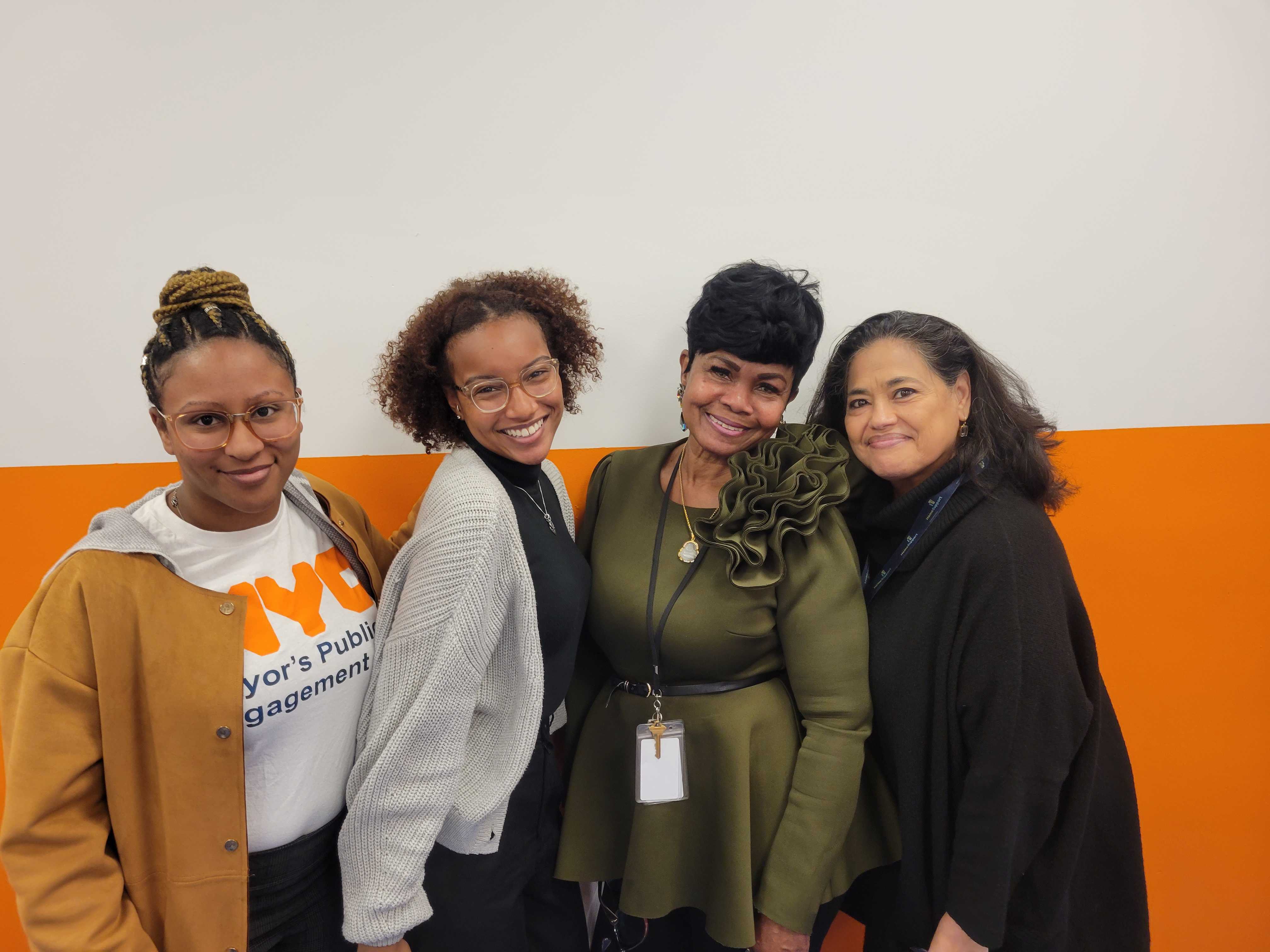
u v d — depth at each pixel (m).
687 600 1.10
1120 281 1.38
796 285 1.06
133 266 1.23
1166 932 1.58
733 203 1.31
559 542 1.09
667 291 1.33
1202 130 1.34
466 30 1.22
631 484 1.24
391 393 1.01
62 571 0.80
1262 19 1.31
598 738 1.22
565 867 1.19
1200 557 1.48
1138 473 1.45
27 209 1.21
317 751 0.93
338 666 0.94
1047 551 1.00
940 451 1.05
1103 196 1.34
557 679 1.08
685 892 1.13
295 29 1.19
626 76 1.26
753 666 1.15
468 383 0.94
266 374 0.79
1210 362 1.41
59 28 1.16
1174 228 1.36
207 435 0.77
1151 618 1.50
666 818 1.12
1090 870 1.14
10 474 1.28
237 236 1.24
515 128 1.26
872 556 1.21
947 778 1.06
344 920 0.92
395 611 0.94
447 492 0.92
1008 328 1.38
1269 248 1.38
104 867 0.81
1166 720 1.53
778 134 1.29
